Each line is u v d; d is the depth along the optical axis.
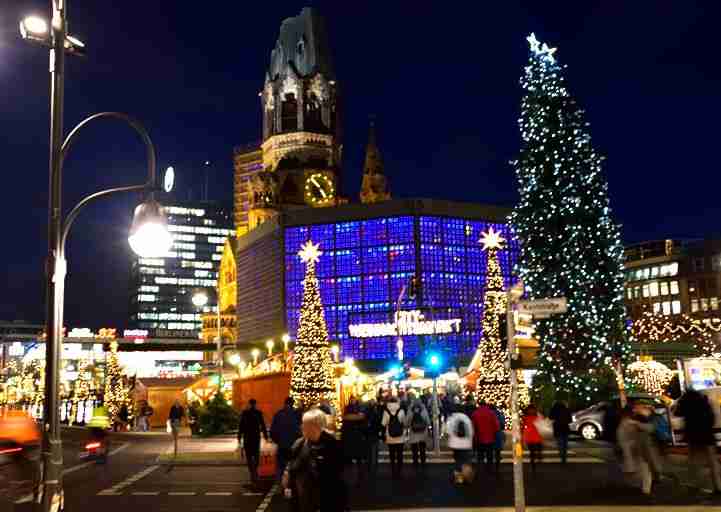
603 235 43.16
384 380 70.81
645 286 146.00
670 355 80.44
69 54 14.24
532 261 43.69
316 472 9.23
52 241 13.25
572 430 37.19
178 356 169.50
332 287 135.12
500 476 23.12
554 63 45.00
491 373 47.38
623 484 20.41
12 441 23.14
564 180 43.44
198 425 50.81
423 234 133.00
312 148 168.88
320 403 22.05
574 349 41.97
